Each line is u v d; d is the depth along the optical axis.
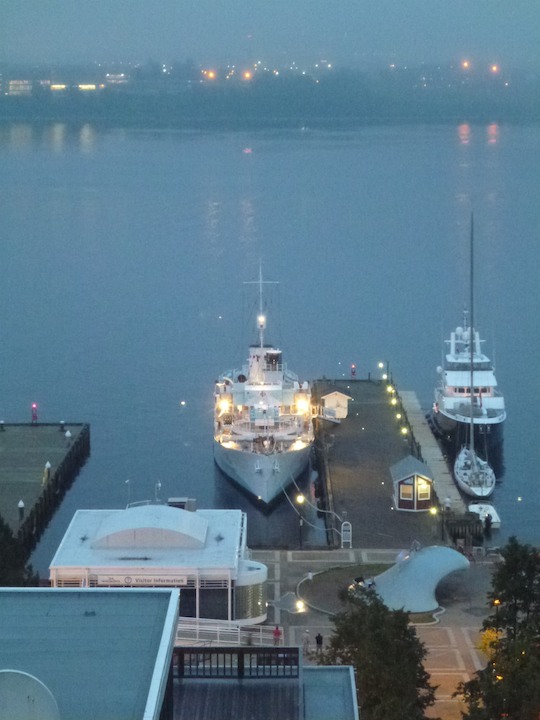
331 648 78.75
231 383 161.38
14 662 50.12
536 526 139.38
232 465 151.12
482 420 166.25
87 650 50.88
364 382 192.12
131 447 170.25
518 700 71.12
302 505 145.25
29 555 129.25
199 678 60.16
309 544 131.62
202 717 56.66
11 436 165.00
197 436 174.88
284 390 159.62
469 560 111.06
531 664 72.44
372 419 170.12
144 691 48.34
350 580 107.44
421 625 95.62
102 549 101.44
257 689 59.06
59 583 98.44
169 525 101.81
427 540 121.69
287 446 152.00
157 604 54.34
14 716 45.50
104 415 185.50
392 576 100.88
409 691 71.88
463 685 77.06
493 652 83.12
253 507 146.62
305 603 101.81
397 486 130.25
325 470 146.12
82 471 160.38
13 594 55.09
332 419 167.62
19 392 198.50
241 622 97.94
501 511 144.75
